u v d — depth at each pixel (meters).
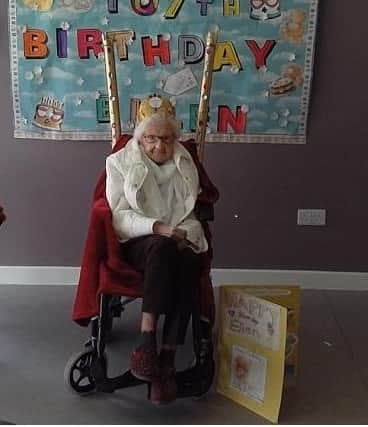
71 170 3.61
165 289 2.43
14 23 3.43
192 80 3.50
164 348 2.47
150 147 2.75
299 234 3.69
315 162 3.62
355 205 3.66
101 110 3.53
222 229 3.68
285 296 2.67
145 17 3.43
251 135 3.56
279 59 3.47
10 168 3.60
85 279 2.57
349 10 3.46
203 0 3.41
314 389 2.72
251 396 2.56
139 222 2.59
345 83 3.54
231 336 2.62
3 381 2.71
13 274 3.70
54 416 2.49
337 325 3.30
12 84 3.50
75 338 3.09
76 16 3.42
